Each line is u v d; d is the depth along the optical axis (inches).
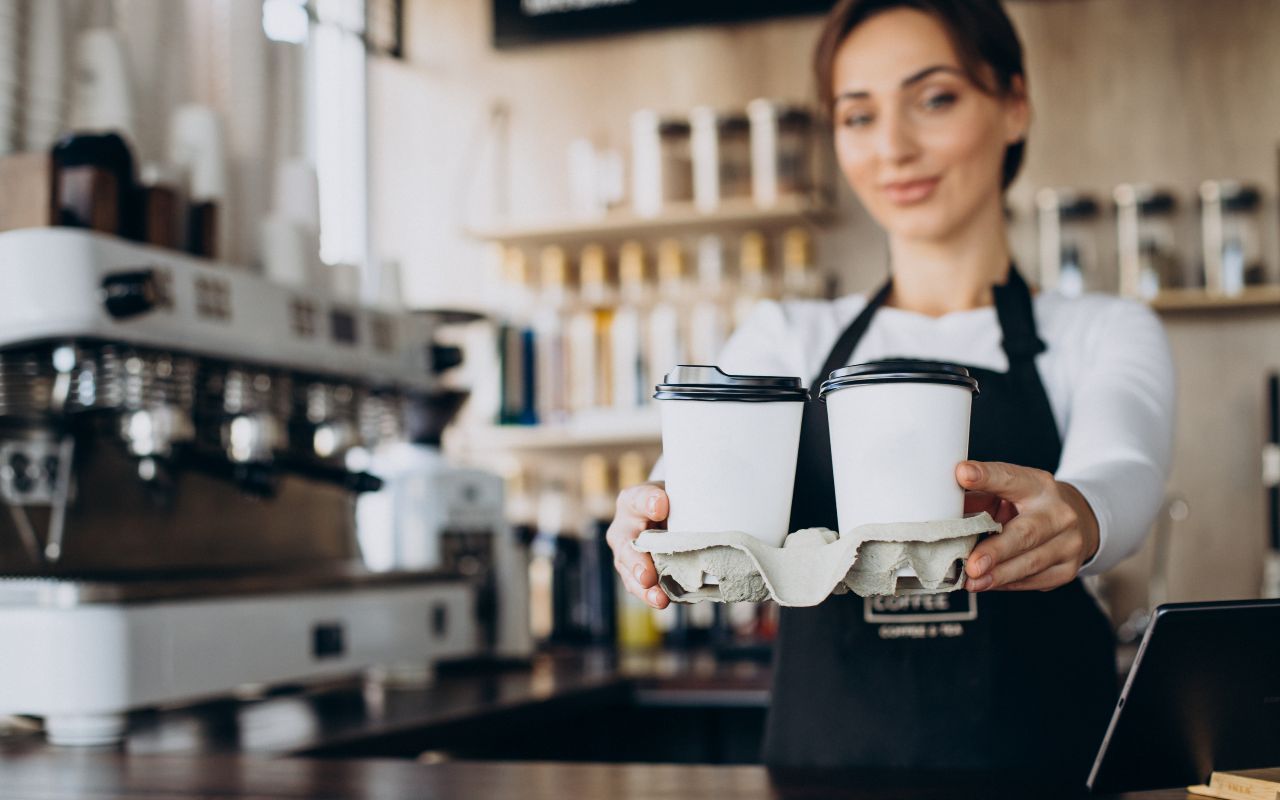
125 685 60.2
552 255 134.0
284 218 81.6
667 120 127.0
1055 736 50.4
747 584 31.3
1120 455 42.4
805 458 50.9
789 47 134.0
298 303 76.2
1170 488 123.3
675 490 31.9
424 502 96.1
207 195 76.0
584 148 135.4
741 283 132.7
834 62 54.7
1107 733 34.1
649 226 130.8
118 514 74.6
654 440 133.2
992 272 56.9
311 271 83.0
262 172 83.8
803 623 53.0
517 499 136.9
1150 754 34.5
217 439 76.4
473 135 142.2
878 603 51.6
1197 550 122.4
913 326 55.6
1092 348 53.4
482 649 96.8
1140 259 119.6
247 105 83.0
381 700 77.8
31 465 69.0
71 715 59.2
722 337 127.6
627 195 137.8
